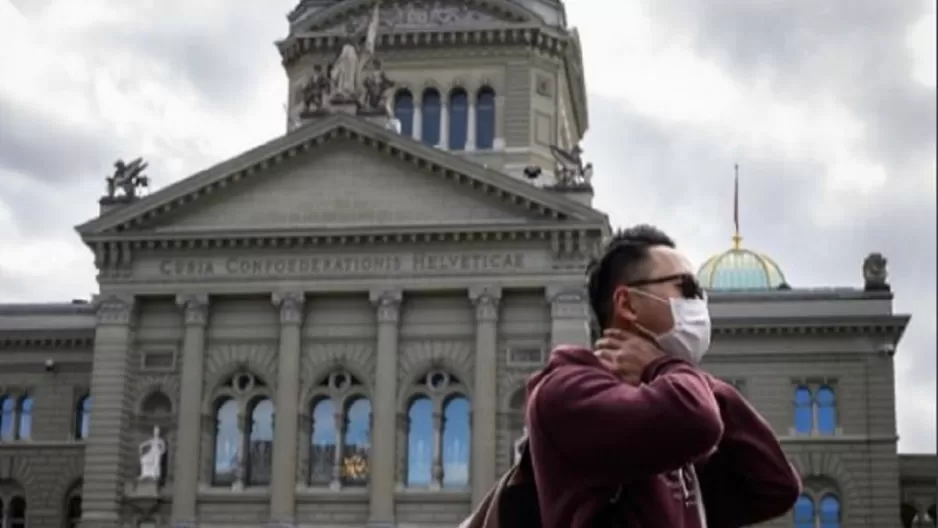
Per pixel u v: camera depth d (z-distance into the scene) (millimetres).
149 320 70312
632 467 5188
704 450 5188
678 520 5406
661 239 5934
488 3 86812
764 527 78312
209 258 69750
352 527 66250
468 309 68188
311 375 68500
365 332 68688
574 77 91938
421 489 66312
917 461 80688
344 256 68875
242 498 67375
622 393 5230
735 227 100688
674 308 5688
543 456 5367
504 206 68375
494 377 66562
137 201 69750
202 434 68375
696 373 5402
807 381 79375
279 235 68750
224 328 69688
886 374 78812
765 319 79250
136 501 67312
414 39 86812
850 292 79375
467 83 86875
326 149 69875
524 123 86062
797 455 78625
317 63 87125
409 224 67938
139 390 69438
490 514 5746
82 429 80500
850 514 77625
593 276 5969
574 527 5281
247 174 69875
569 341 66062
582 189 68250
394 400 67000
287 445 67125
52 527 79375
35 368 81312
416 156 68750
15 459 80375
